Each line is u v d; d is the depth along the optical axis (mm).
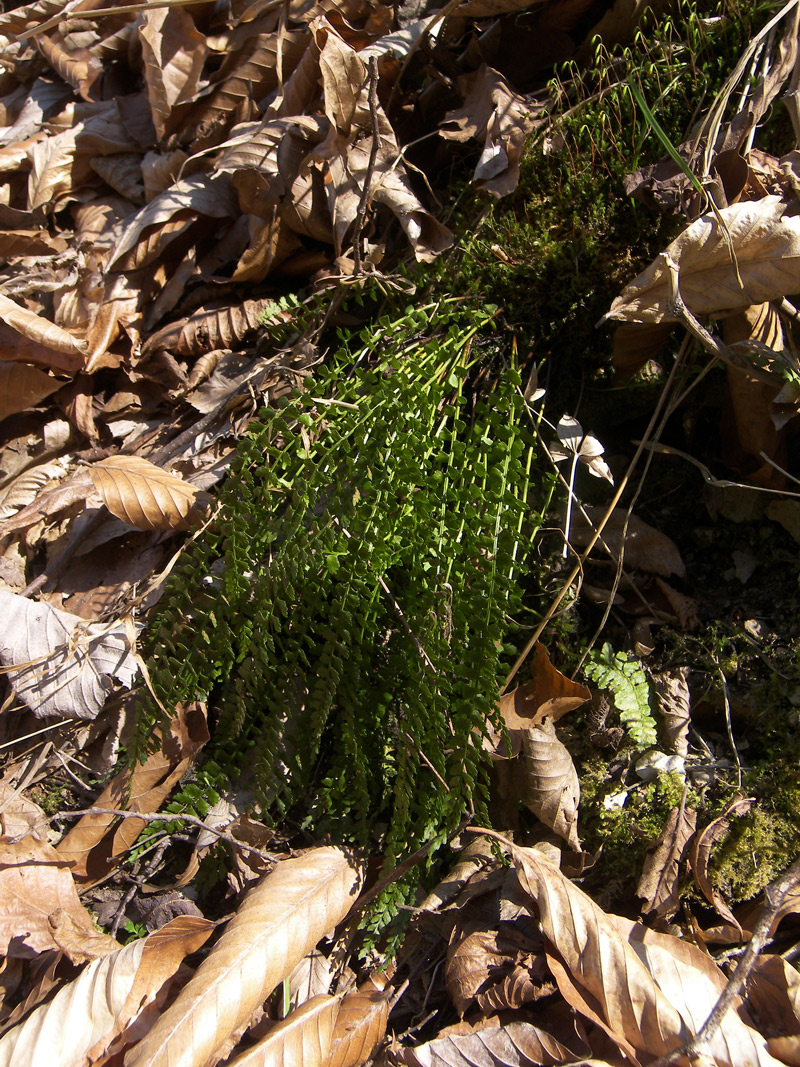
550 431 537
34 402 594
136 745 470
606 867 459
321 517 431
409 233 567
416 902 454
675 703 472
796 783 448
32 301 628
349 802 462
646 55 536
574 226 521
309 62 591
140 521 508
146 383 612
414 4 639
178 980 438
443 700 404
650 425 480
